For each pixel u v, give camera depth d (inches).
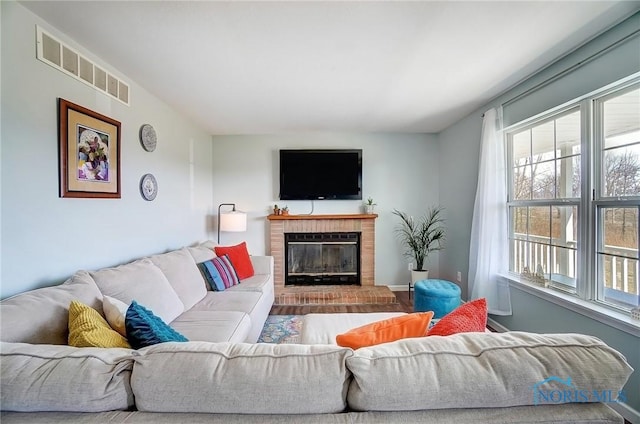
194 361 29.3
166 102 107.7
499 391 27.5
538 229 91.9
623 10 57.5
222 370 28.6
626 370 28.1
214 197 158.6
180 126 122.1
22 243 55.2
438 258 159.8
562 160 82.2
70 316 44.5
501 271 100.3
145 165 95.8
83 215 69.4
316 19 59.7
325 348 31.4
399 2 54.8
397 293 153.6
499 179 101.0
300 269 159.2
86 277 57.6
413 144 159.0
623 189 65.6
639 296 62.9
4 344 32.4
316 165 154.1
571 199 79.0
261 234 158.9
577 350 29.7
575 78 72.6
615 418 27.5
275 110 117.7
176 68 80.9
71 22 60.1
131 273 67.2
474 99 106.2
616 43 62.1
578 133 77.2
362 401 27.9
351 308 131.1
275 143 157.6
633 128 63.4
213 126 141.4
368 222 154.3
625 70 60.9
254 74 84.8
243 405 27.4
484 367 28.6
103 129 75.5
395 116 127.0
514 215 102.8
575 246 79.0
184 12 57.3
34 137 57.4
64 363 29.9
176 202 118.5
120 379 29.2
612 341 63.6
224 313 78.0
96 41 67.2
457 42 68.5
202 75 85.4
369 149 158.7
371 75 85.9
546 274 88.5
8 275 52.8
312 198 154.2
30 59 56.5
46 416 28.0
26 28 55.7
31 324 42.0
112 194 78.8
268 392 27.5
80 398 27.8
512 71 83.6
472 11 57.5
